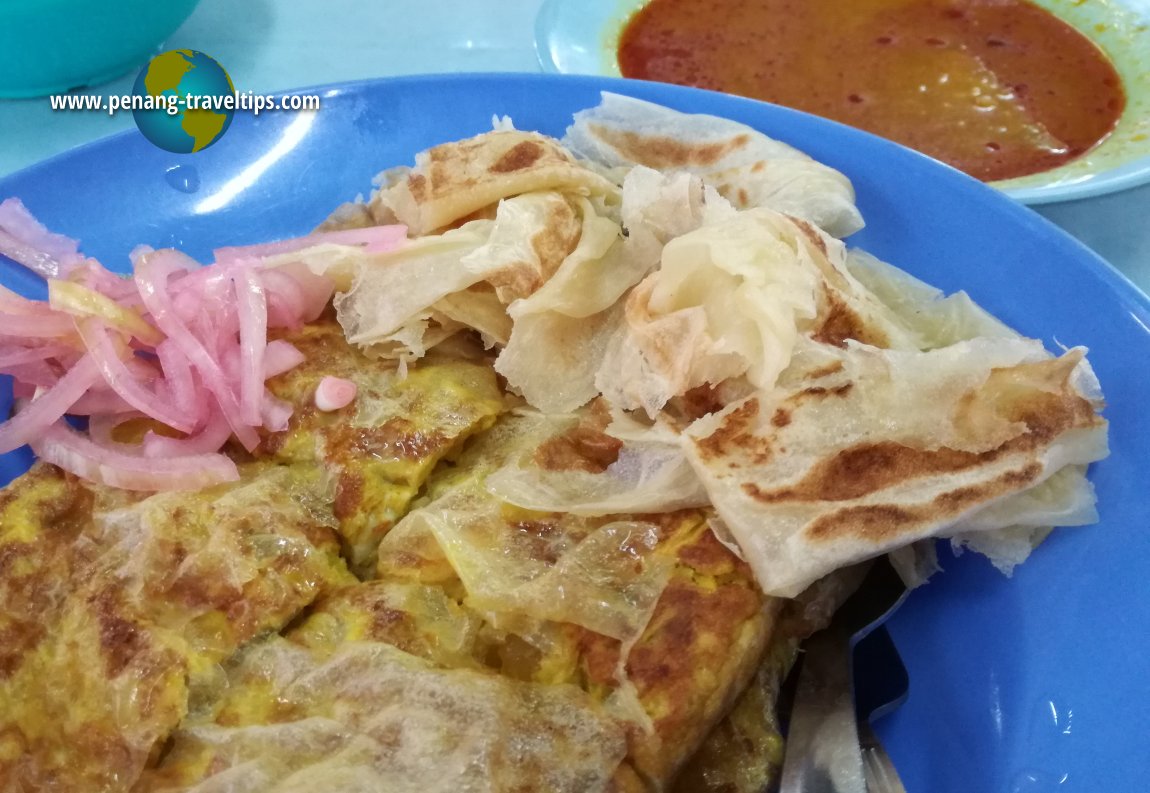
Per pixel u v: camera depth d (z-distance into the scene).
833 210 0.19
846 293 0.17
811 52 0.33
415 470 0.16
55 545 0.15
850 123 0.30
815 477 0.14
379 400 0.17
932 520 0.14
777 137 0.21
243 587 0.14
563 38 0.31
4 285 0.19
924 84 0.32
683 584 0.14
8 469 0.17
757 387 0.15
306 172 0.22
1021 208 0.19
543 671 0.14
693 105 0.22
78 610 0.14
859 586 0.15
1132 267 0.22
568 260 0.17
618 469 0.16
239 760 0.12
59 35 0.26
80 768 0.12
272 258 0.18
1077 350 0.15
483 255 0.17
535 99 0.23
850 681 0.14
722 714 0.14
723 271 0.16
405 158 0.23
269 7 0.32
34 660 0.14
